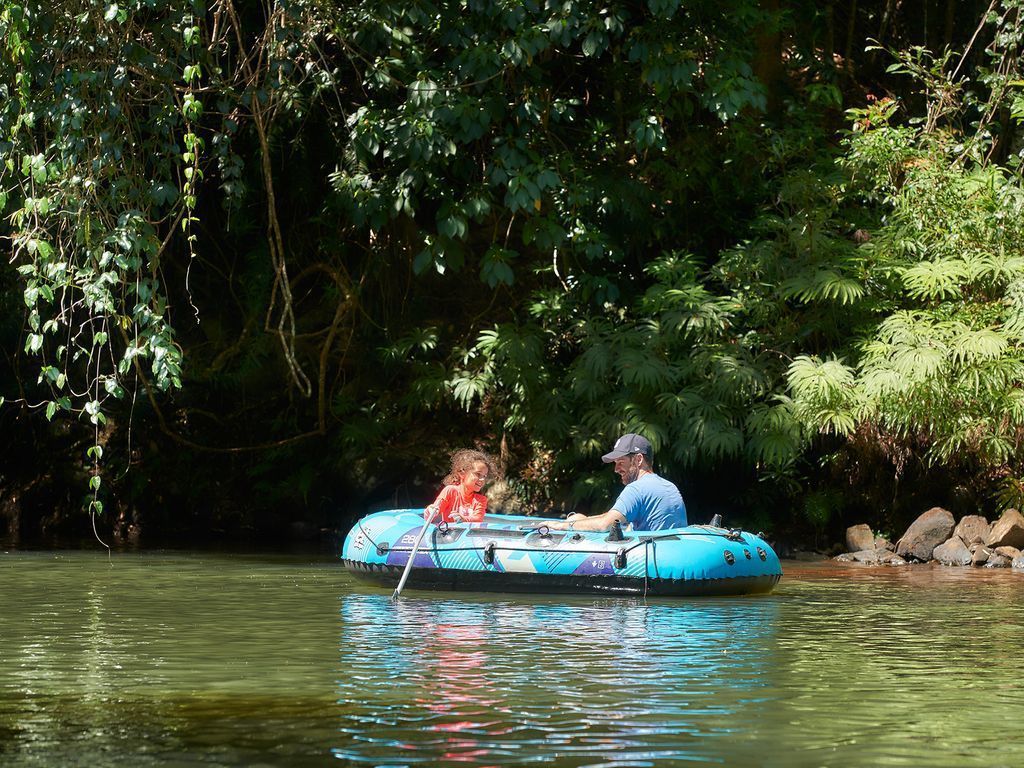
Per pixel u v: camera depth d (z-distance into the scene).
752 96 12.16
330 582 9.16
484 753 3.85
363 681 5.00
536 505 14.11
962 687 5.00
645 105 12.88
